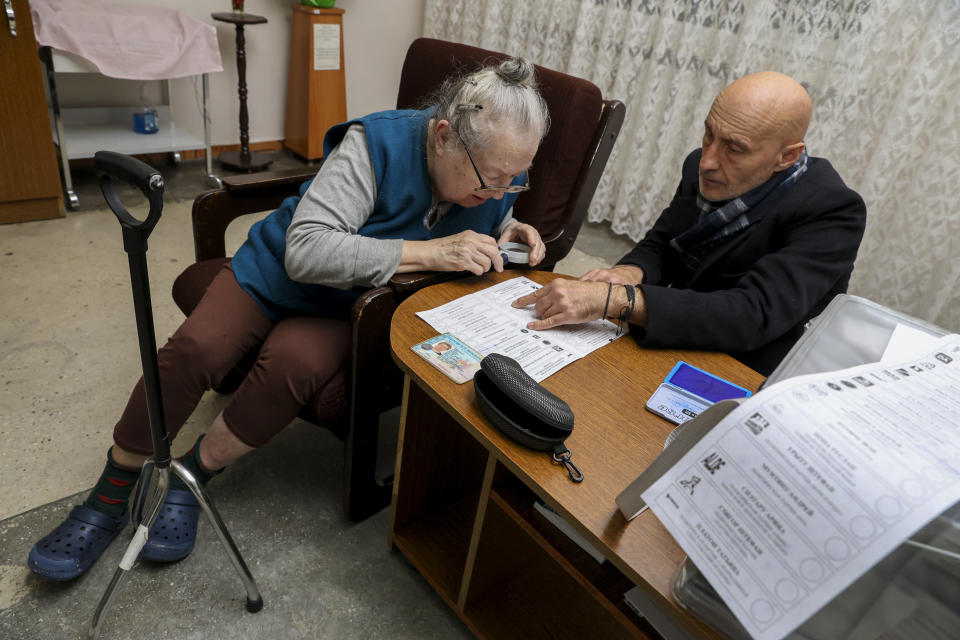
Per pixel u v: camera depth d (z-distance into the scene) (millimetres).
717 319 1098
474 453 1346
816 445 527
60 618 1145
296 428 1671
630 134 2928
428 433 1199
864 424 538
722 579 559
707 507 583
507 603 1209
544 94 1442
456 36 3467
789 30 2309
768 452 547
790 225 1215
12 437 1500
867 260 2346
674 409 950
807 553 512
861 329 809
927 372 643
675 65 2611
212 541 1328
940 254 2121
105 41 2455
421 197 1242
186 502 1265
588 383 1001
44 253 2287
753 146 1146
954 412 573
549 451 847
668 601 660
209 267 1471
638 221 2967
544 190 1479
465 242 1193
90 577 1220
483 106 1096
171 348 1164
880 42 2133
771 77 1148
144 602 1190
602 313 1116
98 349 1839
